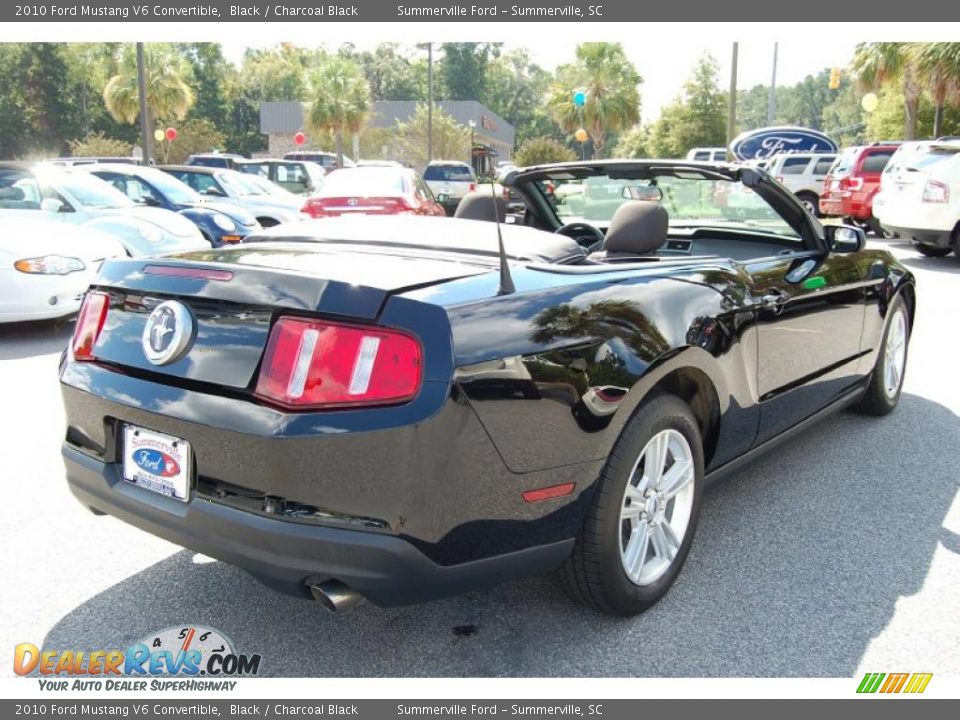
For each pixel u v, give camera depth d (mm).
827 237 4020
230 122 77875
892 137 38094
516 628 2721
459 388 2143
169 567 3127
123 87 36125
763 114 137625
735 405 3127
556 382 2346
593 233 4312
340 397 2100
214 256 2670
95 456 2561
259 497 2164
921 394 5488
